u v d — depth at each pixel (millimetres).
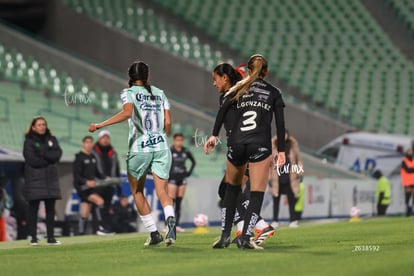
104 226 59312
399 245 38000
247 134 33469
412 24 129250
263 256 32125
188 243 40281
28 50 106562
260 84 34000
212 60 116438
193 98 111125
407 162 86062
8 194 59344
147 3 124250
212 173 87250
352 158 98688
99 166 59031
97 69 106938
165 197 35750
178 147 61781
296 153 64188
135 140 35688
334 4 132250
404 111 114875
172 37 118312
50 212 46469
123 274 27156
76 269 29234
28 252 37938
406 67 121688
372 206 89438
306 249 35344
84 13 116000
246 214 34344
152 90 36156
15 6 116562
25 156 45531
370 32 127625
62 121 88938
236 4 128875
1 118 83500
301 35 124125
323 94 114688
